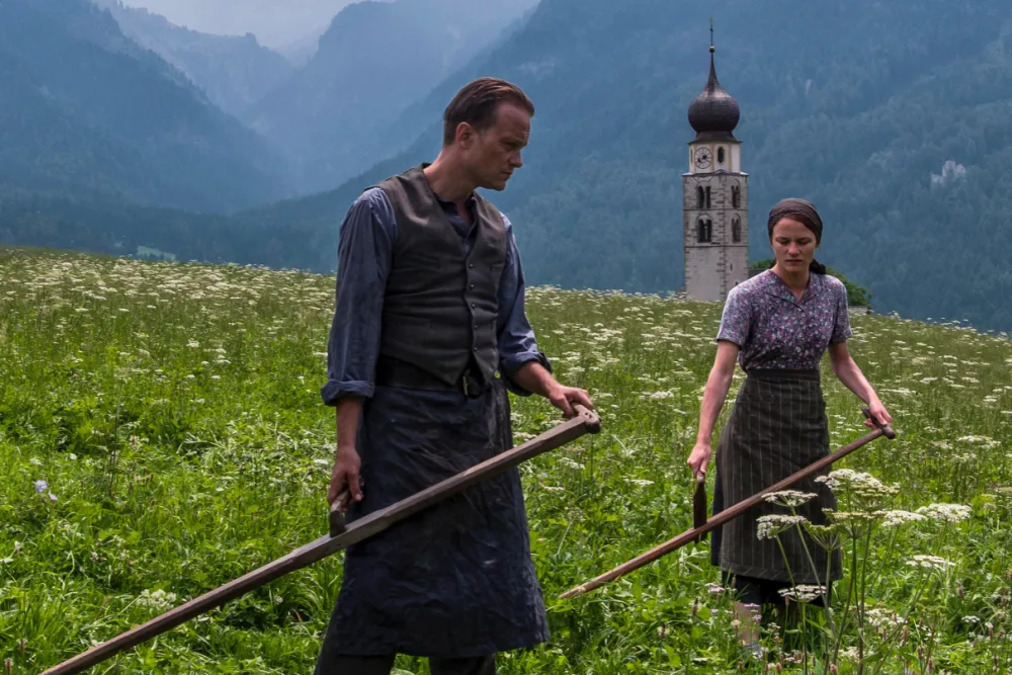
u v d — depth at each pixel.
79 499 6.72
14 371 10.08
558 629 5.54
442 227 4.00
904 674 5.02
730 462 5.87
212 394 10.47
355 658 3.91
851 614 5.40
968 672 5.33
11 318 13.22
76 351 11.59
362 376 3.87
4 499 6.53
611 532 7.22
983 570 6.78
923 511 4.40
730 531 5.85
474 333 4.03
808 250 5.75
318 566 5.96
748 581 5.89
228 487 7.34
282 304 19.19
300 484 7.32
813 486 5.74
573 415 4.03
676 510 7.61
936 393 15.42
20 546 5.86
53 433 8.41
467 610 3.88
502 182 4.08
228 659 5.06
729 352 5.73
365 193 4.00
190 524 6.50
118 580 5.80
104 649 3.83
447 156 4.06
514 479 4.11
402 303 3.97
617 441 9.25
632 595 5.82
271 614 5.61
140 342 12.51
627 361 15.77
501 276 4.23
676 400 12.29
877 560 6.80
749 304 5.79
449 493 3.81
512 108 3.99
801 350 5.78
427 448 3.93
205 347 12.80
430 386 3.97
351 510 3.98
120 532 6.26
